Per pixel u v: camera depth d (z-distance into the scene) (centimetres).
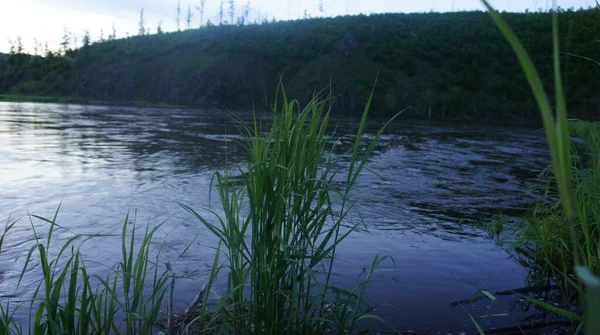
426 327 224
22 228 374
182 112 2992
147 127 1634
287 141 186
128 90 5025
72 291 165
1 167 664
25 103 3712
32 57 7081
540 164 995
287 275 195
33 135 1168
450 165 925
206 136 1327
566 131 46
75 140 1094
